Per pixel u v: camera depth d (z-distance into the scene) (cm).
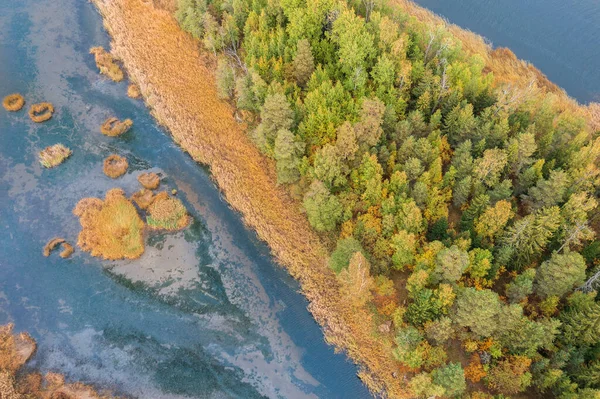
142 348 6266
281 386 6041
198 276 6938
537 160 7088
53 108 8694
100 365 6103
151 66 9238
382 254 6469
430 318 5916
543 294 5988
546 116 7475
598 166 7119
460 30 10306
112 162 8081
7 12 10131
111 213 7338
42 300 6600
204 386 6003
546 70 9744
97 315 6519
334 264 6381
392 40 8075
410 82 7725
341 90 7481
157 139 8475
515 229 6081
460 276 5931
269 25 9038
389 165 7088
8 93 8844
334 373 6122
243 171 7900
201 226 7444
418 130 7362
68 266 6925
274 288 6844
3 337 6212
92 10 10462
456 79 7981
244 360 6219
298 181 7594
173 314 6569
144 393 5916
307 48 7775
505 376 5453
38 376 5944
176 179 7988
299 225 7275
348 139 6725
